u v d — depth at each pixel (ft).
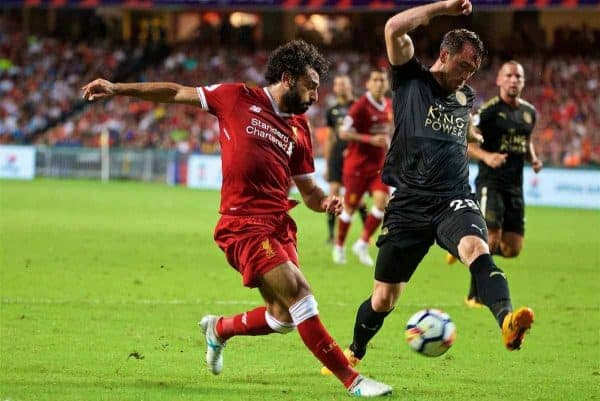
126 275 110.22
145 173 305.32
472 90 62.44
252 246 55.98
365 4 298.15
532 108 95.86
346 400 55.62
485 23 345.31
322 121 322.55
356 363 65.00
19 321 80.28
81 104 350.43
